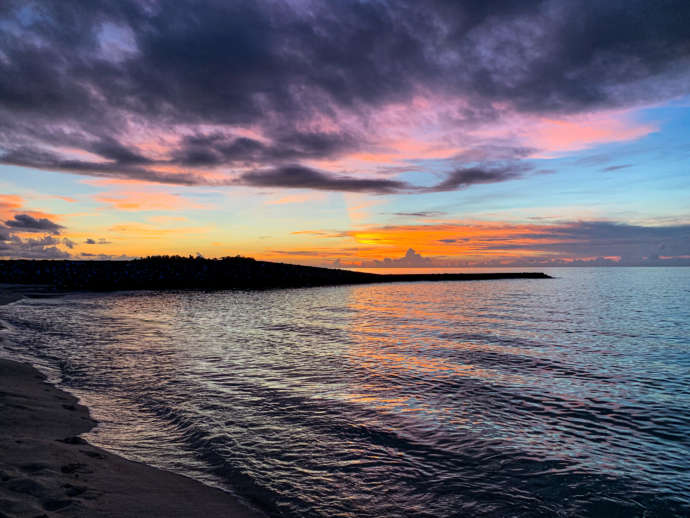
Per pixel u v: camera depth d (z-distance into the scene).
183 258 66.75
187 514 4.67
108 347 14.76
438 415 8.48
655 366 13.10
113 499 4.75
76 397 8.95
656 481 5.93
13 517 4.02
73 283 50.22
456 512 5.04
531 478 5.93
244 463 6.18
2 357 12.56
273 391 9.86
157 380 10.57
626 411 8.93
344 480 5.76
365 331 19.80
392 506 5.15
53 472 5.18
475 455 6.65
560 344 16.78
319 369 12.12
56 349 14.23
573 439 7.41
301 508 5.04
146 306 30.47
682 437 7.57
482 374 11.88
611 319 25.22
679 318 25.80
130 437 6.99
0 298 34.69
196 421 7.80
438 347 15.87
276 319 23.94
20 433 6.45
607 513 5.08
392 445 6.96
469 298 42.22
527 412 8.80
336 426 7.74
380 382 10.85
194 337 17.23
